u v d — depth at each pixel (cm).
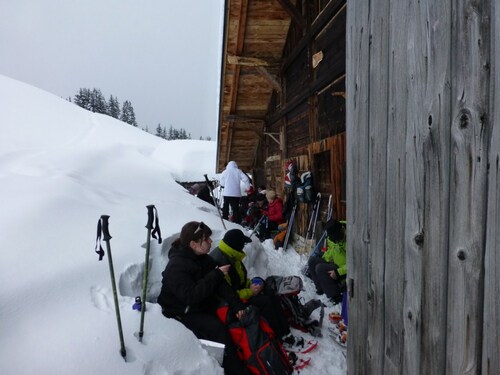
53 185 433
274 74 694
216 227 474
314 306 332
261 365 241
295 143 617
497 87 78
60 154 805
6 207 347
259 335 250
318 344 300
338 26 399
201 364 215
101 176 701
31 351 184
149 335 218
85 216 374
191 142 1898
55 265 271
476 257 86
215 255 317
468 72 86
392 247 121
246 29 592
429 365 103
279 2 515
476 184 85
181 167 1553
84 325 211
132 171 825
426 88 101
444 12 93
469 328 89
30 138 2342
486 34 81
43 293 234
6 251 272
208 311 271
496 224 80
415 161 107
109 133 3075
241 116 833
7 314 208
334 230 372
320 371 263
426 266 103
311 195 497
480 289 85
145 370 192
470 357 88
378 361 132
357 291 148
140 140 3155
